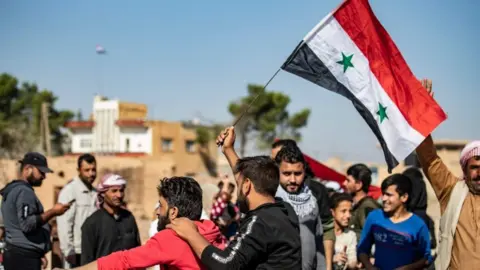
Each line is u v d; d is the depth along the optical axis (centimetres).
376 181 2950
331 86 533
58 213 687
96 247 655
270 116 4784
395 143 517
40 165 712
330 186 998
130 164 3250
